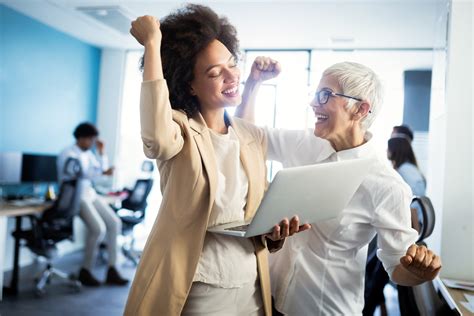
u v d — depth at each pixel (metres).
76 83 5.71
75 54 5.65
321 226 1.29
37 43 4.98
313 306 1.29
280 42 5.40
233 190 1.12
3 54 4.54
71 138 5.66
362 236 1.28
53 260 4.85
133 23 1.01
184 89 1.10
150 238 1.09
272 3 4.09
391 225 1.20
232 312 1.12
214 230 1.03
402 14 4.20
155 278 1.04
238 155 1.15
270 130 1.45
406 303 1.53
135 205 4.91
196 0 4.09
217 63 1.06
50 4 4.43
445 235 2.14
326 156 1.31
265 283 1.19
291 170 0.88
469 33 2.12
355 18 4.38
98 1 4.26
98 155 5.28
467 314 1.50
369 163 1.10
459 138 2.13
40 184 4.91
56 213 3.73
